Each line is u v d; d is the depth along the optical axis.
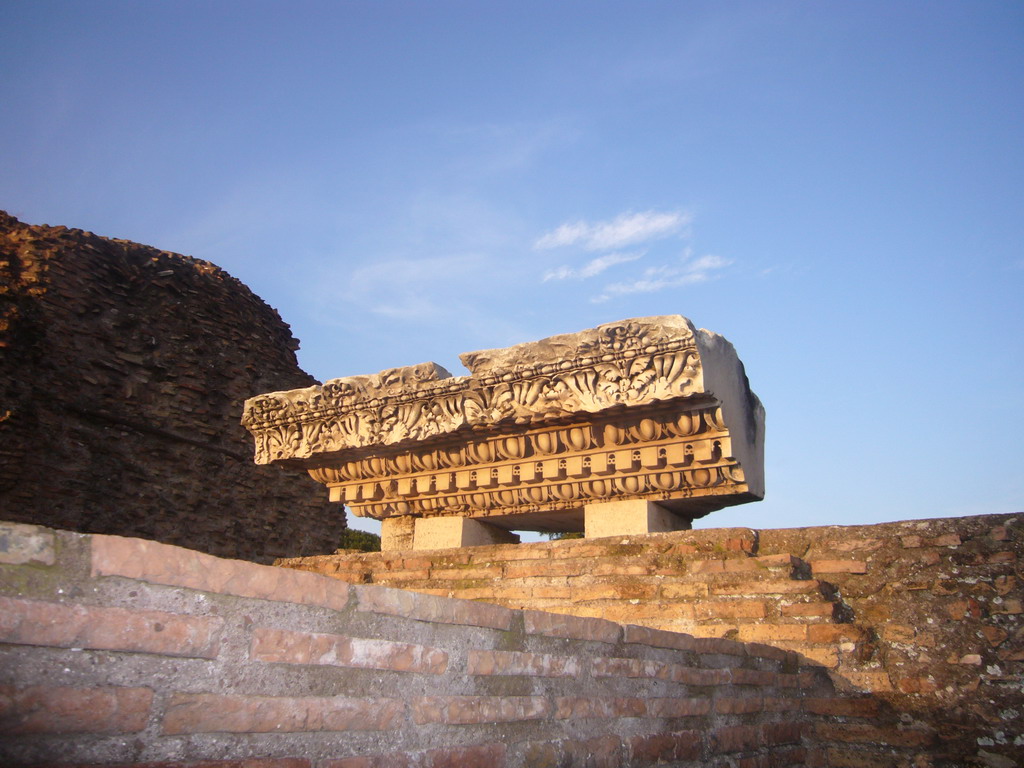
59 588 2.32
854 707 5.82
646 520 8.30
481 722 3.49
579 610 6.85
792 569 6.47
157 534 20.12
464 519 9.49
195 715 2.52
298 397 10.08
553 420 8.39
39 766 2.17
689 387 7.54
